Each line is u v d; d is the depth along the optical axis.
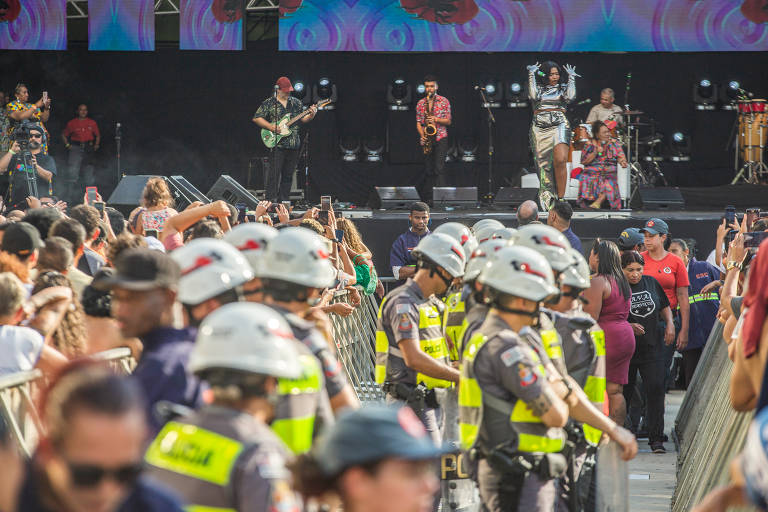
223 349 8.21
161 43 65.38
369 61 65.81
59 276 14.53
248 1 56.50
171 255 10.76
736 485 7.54
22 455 11.53
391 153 65.44
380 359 18.53
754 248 19.27
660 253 30.06
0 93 58.19
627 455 14.32
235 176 66.38
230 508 7.82
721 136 65.06
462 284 19.80
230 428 8.05
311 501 6.70
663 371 27.52
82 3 59.00
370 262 29.59
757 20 54.03
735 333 14.91
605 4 54.34
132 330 9.85
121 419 5.64
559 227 31.19
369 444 6.27
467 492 17.64
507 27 54.66
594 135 51.47
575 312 17.30
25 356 12.96
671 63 65.44
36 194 44.31
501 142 65.00
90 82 66.75
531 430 13.16
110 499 5.77
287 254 11.53
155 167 66.44
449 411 18.56
